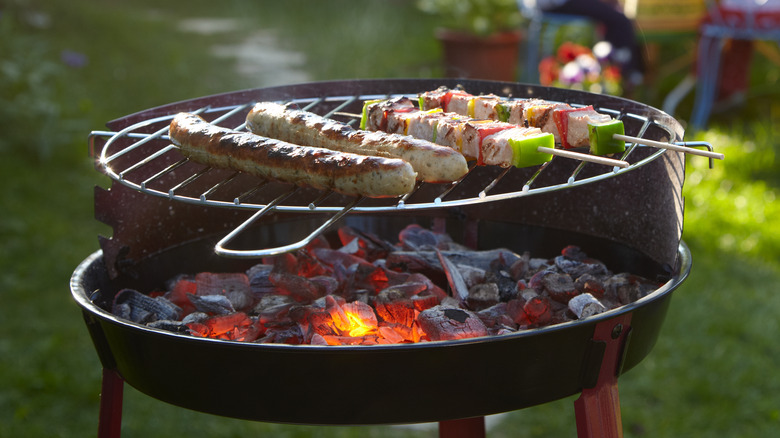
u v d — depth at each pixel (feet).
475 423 5.86
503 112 5.17
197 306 4.99
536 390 3.98
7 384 8.97
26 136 15.46
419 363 3.69
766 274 11.32
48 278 11.30
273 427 8.66
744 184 14.06
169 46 24.90
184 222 5.75
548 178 6.14
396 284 5.36
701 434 8.36
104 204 5.03
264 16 30.86
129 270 5.33
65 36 23.63
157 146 5.42
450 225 6.57
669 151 4.86
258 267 5.78
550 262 5.71
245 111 6.15
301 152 4.07
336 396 3.79
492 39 18.04
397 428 8.64
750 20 15.26
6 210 13.10
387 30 27.76
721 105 18.16
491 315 4.77
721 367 9.36
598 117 4.79
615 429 4.18
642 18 16.22
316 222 6.53
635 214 5.54
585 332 3.92
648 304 4.11
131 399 9.12
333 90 6.40
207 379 3.88
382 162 3.78
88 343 9.91
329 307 4.72
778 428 8.41
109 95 19.27
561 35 21.22
